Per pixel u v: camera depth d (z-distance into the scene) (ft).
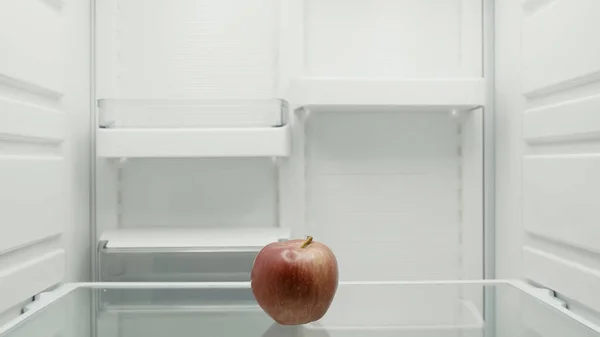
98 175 4.12
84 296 3.23
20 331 2.50
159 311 2.91
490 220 4.21
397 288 3.43
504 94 4.02
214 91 4.17
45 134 3.29
